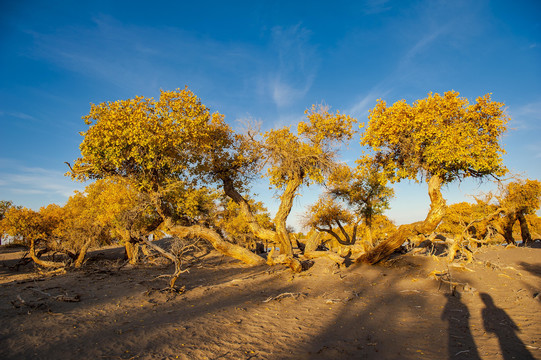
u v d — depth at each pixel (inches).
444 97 581.9
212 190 861.8
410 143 600.1
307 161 727.1
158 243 1279.5
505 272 578.9
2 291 477.7
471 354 233.8
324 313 373.4
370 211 1089.4
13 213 1090.7
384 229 1631.4
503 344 250.7
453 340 266.4
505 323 306.2
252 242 1549.0
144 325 313.9
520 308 356.2
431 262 723.4
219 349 251.9
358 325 322.7
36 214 1127.0
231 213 1485.0
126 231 924.6
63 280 605.6
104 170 716.0
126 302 426.0
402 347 254.7
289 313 373.4
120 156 657.0
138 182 720.3
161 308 395.5
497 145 566.3
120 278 658.2
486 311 355.6
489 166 546.0
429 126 573.3
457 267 615.2
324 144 743.7
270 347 257.4
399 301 432.1
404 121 581.6
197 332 293.9
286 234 766.5
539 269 627.8
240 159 773.3
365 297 463.5
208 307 403.5
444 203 604.7
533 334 270.4
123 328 301.6
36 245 1166.3
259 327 314.7
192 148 746.8
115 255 1513.3
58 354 232.4
